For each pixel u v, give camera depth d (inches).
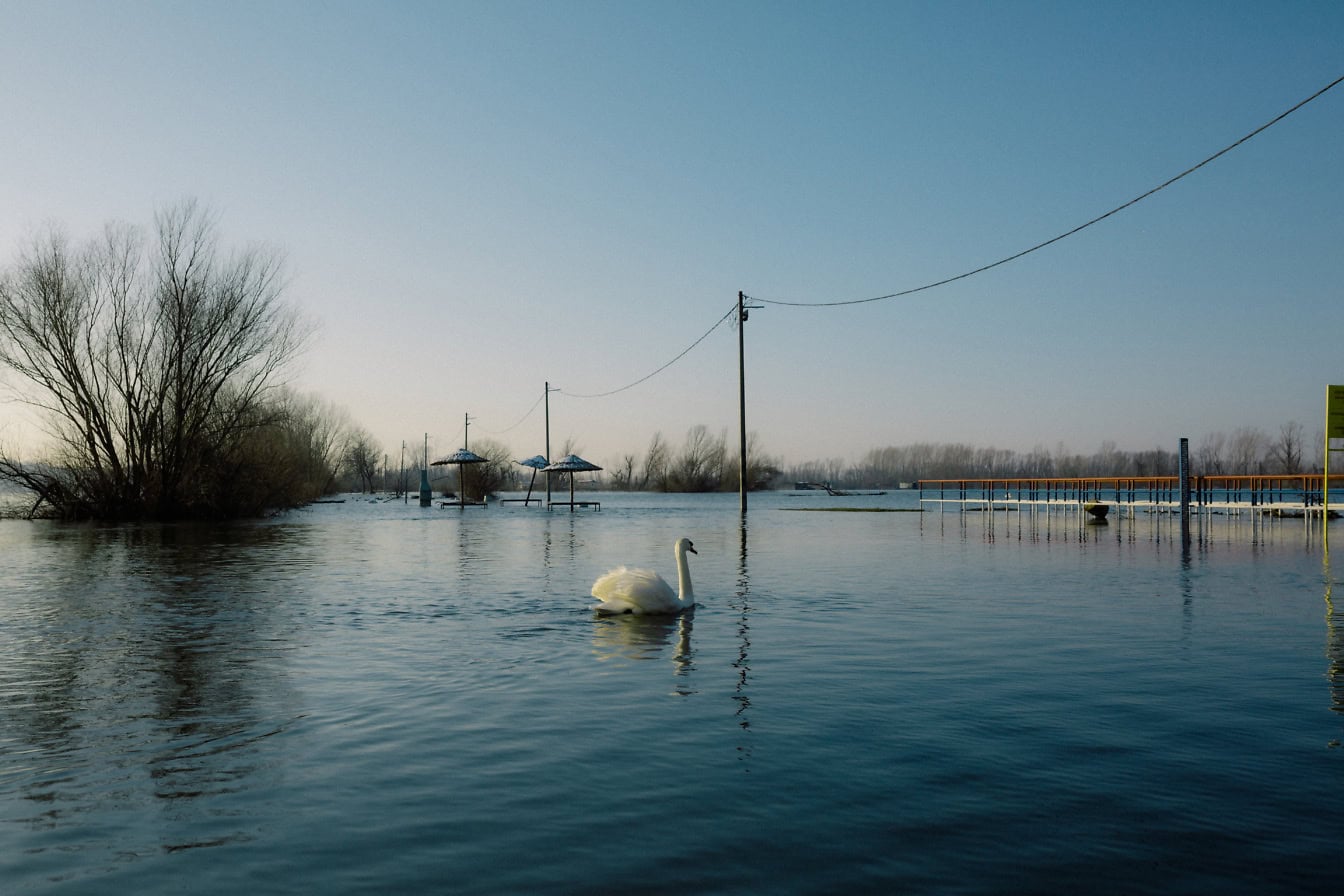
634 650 386.3
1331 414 846.5
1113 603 518.9
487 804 203.6
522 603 541.0
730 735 256.5
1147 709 281.3
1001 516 1683.1
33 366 1653.5
